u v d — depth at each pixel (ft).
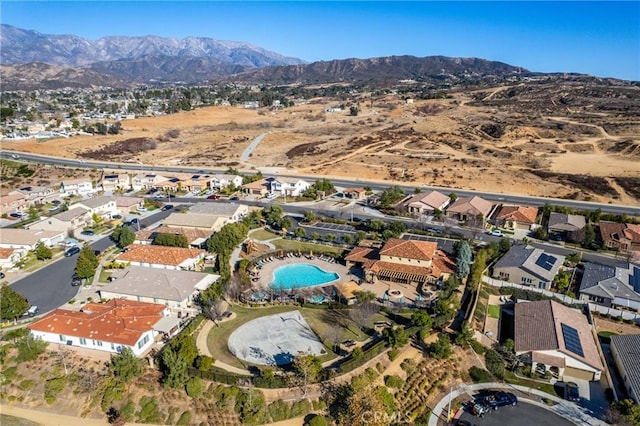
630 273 279.69
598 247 337.31
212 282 267.18
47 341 212.23
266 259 314.76
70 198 474.49
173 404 178.19
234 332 222.28
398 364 200.13
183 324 228.02
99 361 198.59
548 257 300.40
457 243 314.55
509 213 388.16
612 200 453.58
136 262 297.12
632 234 334.65
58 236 345.51
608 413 173.58
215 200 476.54
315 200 475.72
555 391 192.44
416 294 260.62
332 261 312.09
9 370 196.65
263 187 499.10
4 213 415.23
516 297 266.36
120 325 212.02
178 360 183.62
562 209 407.03
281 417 171.83
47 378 192.95
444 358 205.46
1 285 271.49
